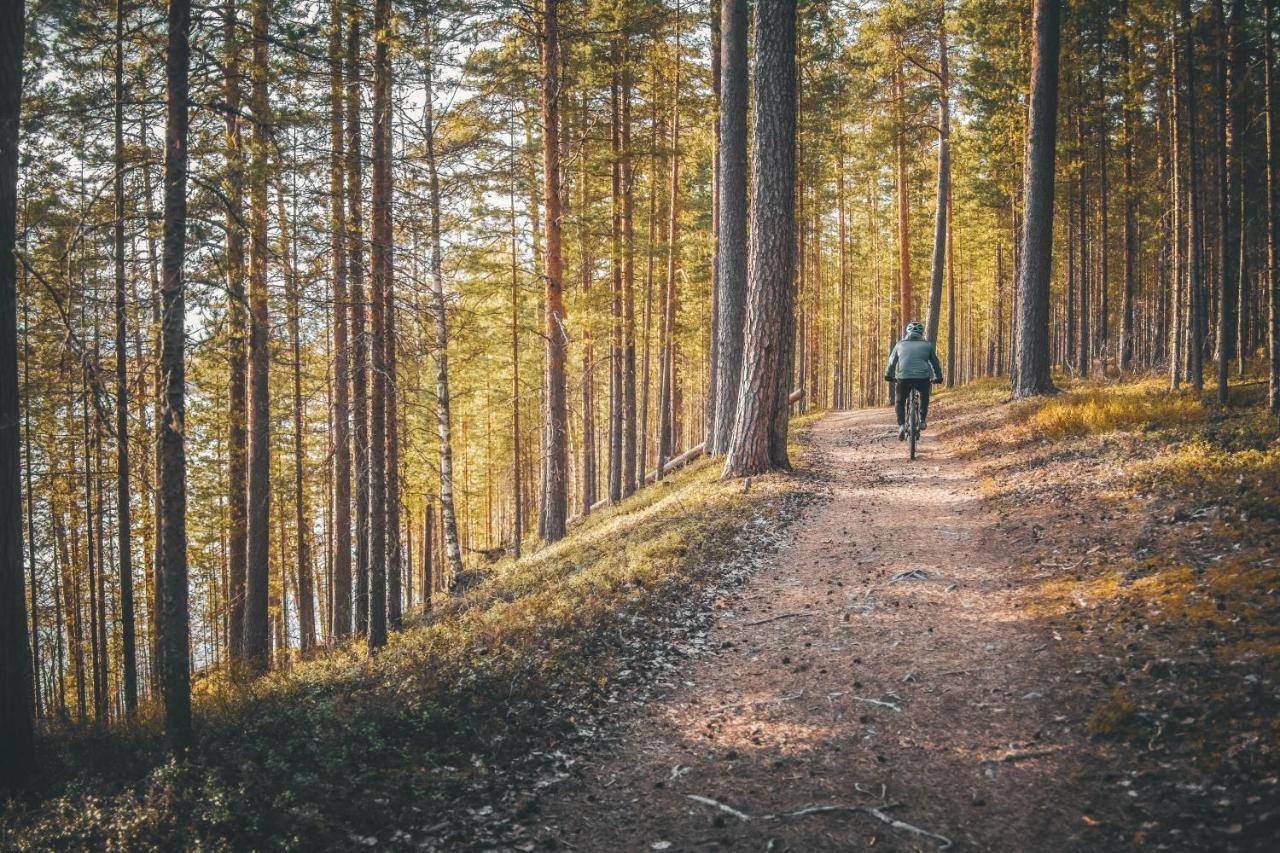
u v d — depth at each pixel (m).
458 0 13.68
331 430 20.28
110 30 8.94
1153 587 6.24
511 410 29.31
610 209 24.20
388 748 5.27
